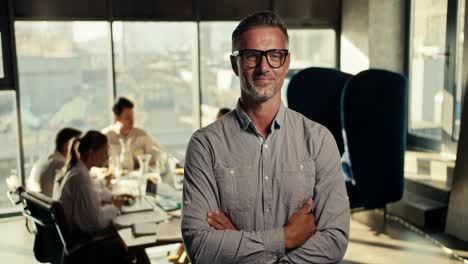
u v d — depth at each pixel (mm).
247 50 1367
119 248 3209
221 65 6070
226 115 1522
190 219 1433
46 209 3031
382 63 6145
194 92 6043
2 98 5281
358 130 3846
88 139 3273
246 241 1383
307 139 1496
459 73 5449
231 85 6168
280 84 1409
